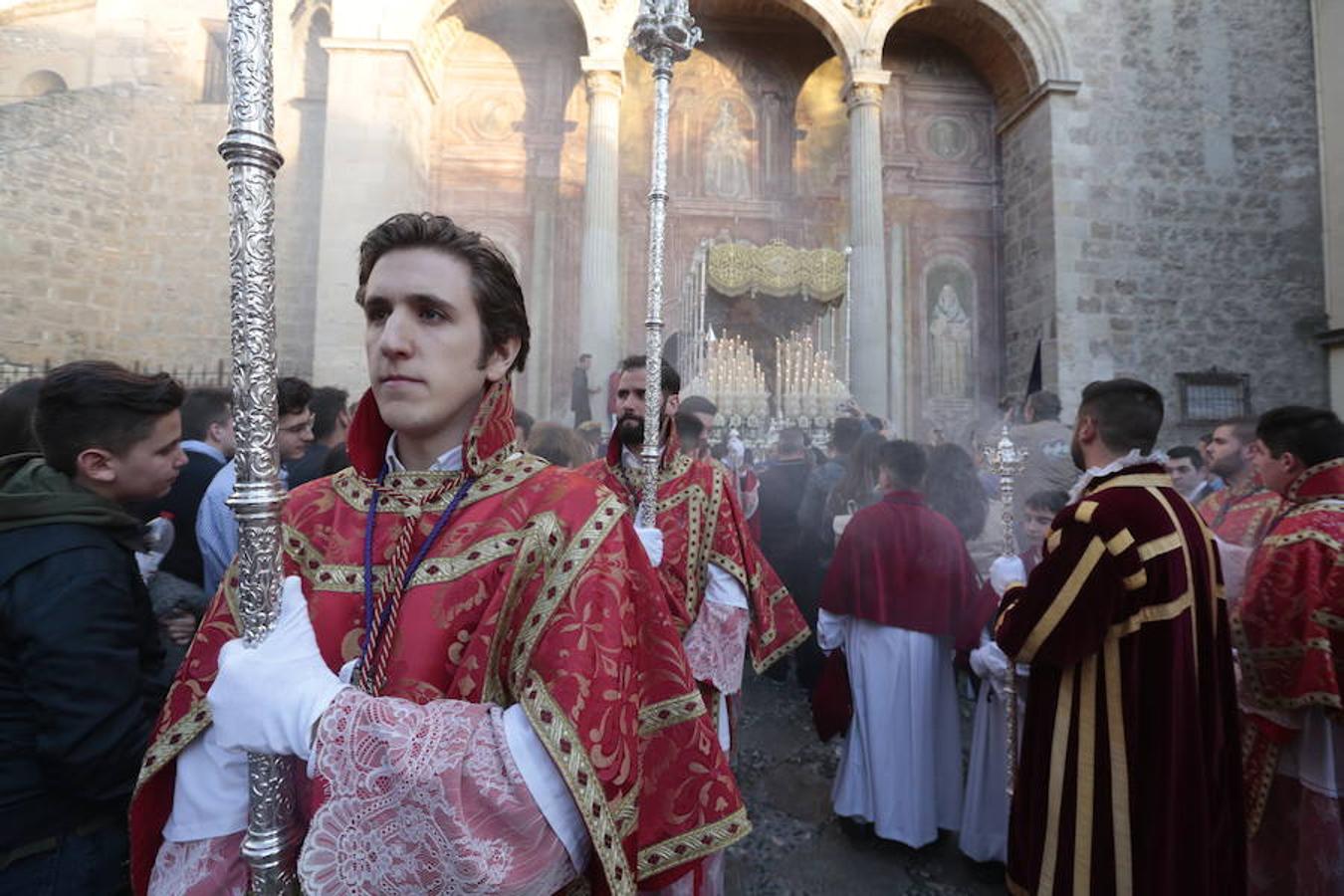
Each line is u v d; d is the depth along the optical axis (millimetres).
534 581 1008
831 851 3275
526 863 839
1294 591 2188
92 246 11344
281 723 837
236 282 869
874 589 3223
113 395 1570
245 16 851
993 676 3008
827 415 9453
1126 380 2146
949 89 14344
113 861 1436
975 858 3090
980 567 4531
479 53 13383
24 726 1370
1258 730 2365
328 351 10953
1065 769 1966
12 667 1373
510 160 13266
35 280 10828
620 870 866
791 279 10562
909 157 13969
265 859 853
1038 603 1946
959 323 13930
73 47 13727
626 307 13234
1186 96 13117
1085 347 12430
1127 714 1894
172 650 1919
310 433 3221
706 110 13867
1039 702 2102
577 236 13227
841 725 3301
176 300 11680
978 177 14211
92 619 1383
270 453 897
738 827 1135
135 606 1544
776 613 2887
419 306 1037
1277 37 13383
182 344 11625
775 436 8758
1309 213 13164
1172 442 12406
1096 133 12828
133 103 11797
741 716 4914
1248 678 2316
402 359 1025
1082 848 1904
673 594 2508
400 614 994
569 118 13359
